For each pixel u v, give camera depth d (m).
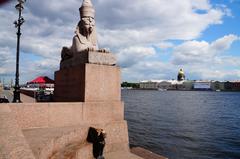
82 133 6.36
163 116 39.91
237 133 26.66
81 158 5.48
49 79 19.91
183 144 21.14
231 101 90.12
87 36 8.27
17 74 17.05
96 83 7.28
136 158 6.73
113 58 7.69
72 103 6.74
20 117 5.89
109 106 7.41
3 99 14.34
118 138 7.41
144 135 24.09
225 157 17.97
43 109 6.23
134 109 50.94
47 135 5.24
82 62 7.46
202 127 30.33
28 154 3.12
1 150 2.92
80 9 8.34
